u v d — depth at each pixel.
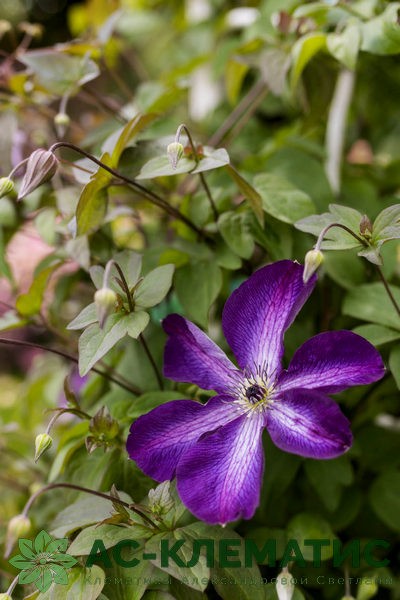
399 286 0.51
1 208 0.50
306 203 0.45
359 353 0.38
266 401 0.39
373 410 0.48
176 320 0.41
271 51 0.51
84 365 0.39
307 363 0.39
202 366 0.41
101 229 0.48
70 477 0.43
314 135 0.60
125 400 0.44
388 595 0.46
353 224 0.39
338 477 0.45
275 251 0.45
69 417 0.54
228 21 0.67
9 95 0.55
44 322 0.49
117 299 0.39
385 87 0.59
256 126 0.66
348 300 0.45
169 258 0.45
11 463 0.55
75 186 0.52
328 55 0.52
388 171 0.57
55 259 0.48
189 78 0.62
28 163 0.39
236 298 0.41
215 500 0.38
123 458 0.43
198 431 0.40
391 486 0.46
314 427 0.37
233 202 0.49
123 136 0.43
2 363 0.96
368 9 0.48
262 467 0.37
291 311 0.39
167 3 0.77
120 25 0.73
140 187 0.43
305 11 0.48
